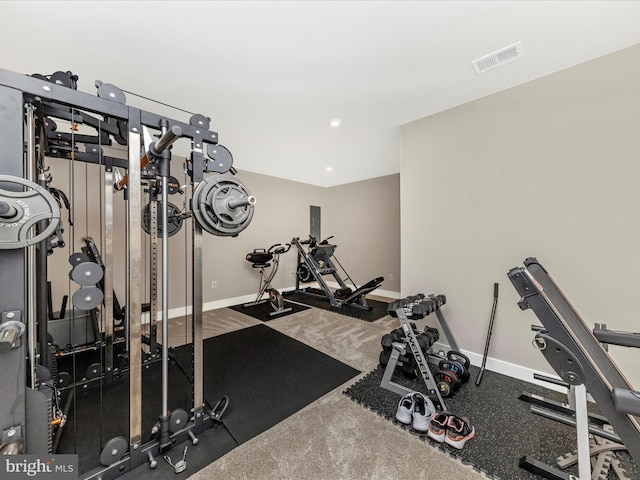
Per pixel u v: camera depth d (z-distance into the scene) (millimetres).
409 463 1325
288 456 1364
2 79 954
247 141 3203
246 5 1328
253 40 1577
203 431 1547
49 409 1109
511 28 1497
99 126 1512
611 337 1220
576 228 1861
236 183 1499
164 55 1703
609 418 884
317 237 5938
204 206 1401
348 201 5797
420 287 2652
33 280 1119
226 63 1789
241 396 1892
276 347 2756
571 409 1637
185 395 1919
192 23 1440
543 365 2008
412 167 2697
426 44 1624
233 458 1352
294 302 4645
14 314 973
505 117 2135
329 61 1779
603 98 1750
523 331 2088
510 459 1349
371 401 1831
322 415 1688
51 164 2801
